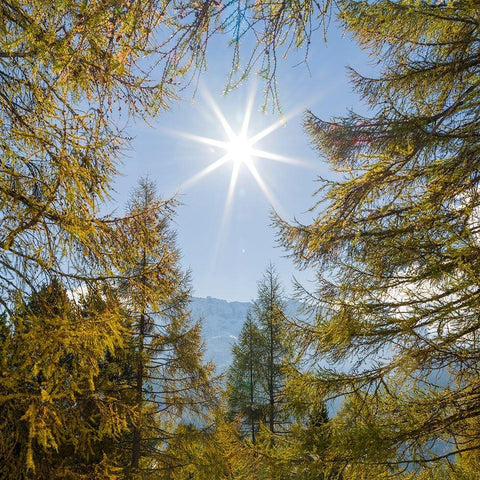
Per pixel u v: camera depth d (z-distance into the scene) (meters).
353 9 3.88
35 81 3.54
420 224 4.65
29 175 4.02
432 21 3.83
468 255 4.02
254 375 16.66
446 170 4.21
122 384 9.74
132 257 4.55
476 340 4.11
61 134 3.69
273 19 1.91
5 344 3.19
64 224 3.76
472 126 3.44
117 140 3.94
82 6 1.96
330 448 4.78
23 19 3.08
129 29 1.91
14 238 3.63
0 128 3.70
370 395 4.98
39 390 3.46
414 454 4.60
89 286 4.29
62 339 3.31
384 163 4.18
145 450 9.91
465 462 5.19
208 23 1.82
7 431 3.25
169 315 10.50
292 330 6.00
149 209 4.85
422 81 4.38
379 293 5.04
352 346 5.07
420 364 4.35
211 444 9.92
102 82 3.37
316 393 5.30
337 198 4.19
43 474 3.54
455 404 4.57
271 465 5.28
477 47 3.98
